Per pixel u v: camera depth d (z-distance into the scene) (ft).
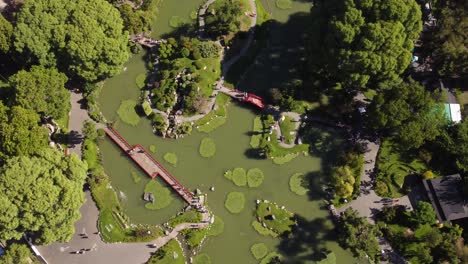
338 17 280.31
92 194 291.17
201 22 338.75
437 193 281.13
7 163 251.60
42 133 275.39
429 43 311.06
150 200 291.79
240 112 314.35
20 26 285.02
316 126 309.63
